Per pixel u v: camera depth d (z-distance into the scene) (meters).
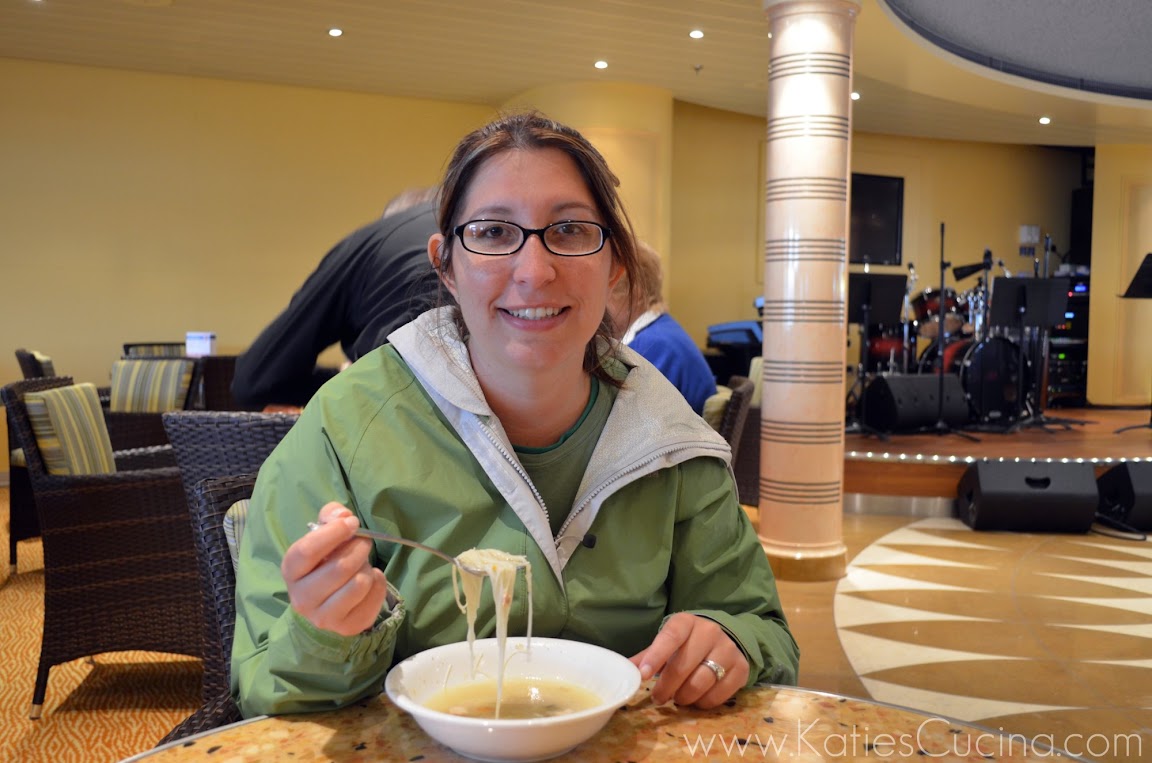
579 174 1.07
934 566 5.02
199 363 5.30
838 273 4.58
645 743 0.91
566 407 1.15
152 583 2.99
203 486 1.35
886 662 3.56
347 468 1.11
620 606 1.15
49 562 2.93
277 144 8.36
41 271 7.73
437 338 1.16
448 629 1.10
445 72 7.95
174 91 8.03
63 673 3.35
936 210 11.41
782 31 4.48
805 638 3.83
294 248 8.45
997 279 8.00
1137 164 11.29
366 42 7.15
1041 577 4.83
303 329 2.51
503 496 1.12
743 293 10.35
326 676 0.96
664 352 2.96
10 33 6.95
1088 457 6.33
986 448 6.88
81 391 3.25
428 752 0.88
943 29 7.36
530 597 0.96
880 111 9.56
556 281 1.03
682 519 1.23
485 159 1.06
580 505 1.14
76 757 2.68
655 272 3.00
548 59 7.59
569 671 0.99
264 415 2.20
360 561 0.87
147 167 7.99
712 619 1.05
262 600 1.05
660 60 7.64
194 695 3.17
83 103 7.78
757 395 5.63
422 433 1.14
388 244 2.40
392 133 8.71
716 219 10.23
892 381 7.74
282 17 6.58
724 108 9.31
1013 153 11.73
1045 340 10.12
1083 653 3.68
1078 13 6.99
